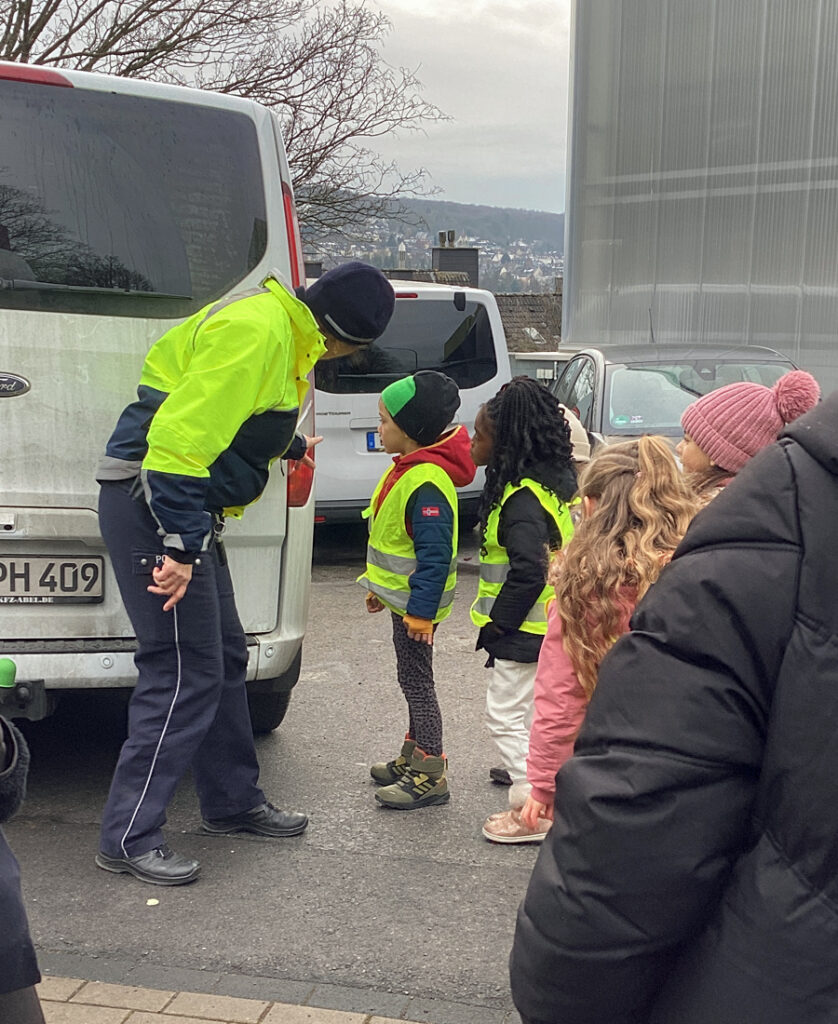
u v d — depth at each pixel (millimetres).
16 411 3713
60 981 2891
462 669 6102
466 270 35562
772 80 10578
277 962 3033
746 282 10992
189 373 3223
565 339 12750
